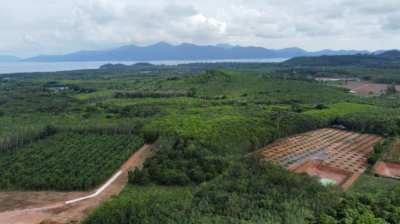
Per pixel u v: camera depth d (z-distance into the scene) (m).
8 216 52.31
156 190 59.59
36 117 113.62
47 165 70.69
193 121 92.50
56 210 54.38
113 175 69.06
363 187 64.38
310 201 47.81
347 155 85.00
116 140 86.62
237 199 47.41
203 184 56.72
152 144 87.31
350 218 42.88
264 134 90.44
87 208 54.94
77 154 77.12
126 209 46.22
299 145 92.31
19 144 84.94
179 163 67.50
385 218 44.25
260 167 62.22
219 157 68.75
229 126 88.31
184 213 44.03
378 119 107.06
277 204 46.03
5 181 63.25
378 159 79.44
